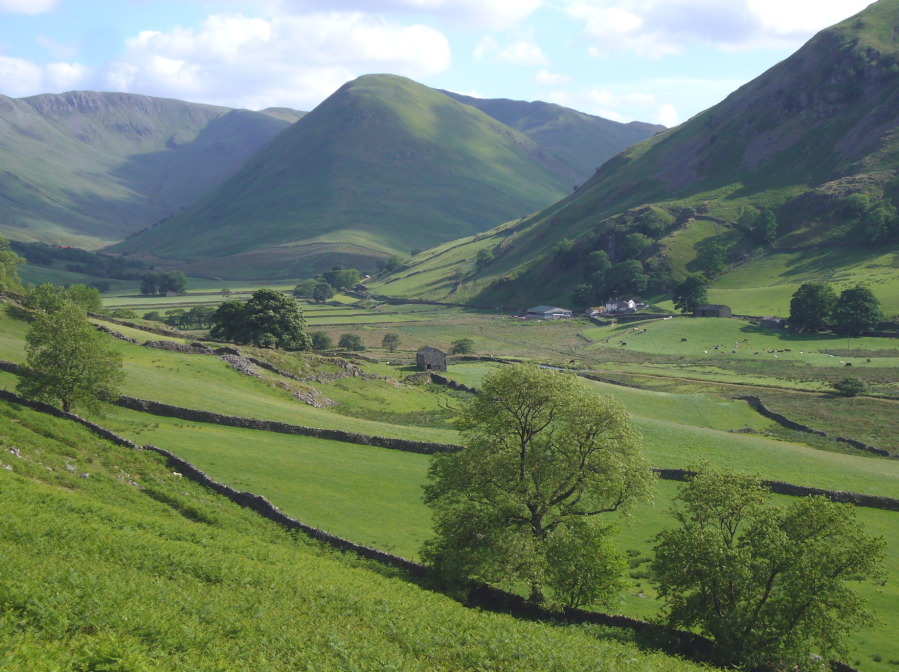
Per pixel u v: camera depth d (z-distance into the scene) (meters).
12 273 143.62
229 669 22.36
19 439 46.78
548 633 35.44
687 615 39.09
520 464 47.72
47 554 28.91
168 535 38.22
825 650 37.28
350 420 88.81
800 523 38.53
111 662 20.00
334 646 26.47
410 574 45.91
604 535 46.00
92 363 60.50
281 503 54.56
